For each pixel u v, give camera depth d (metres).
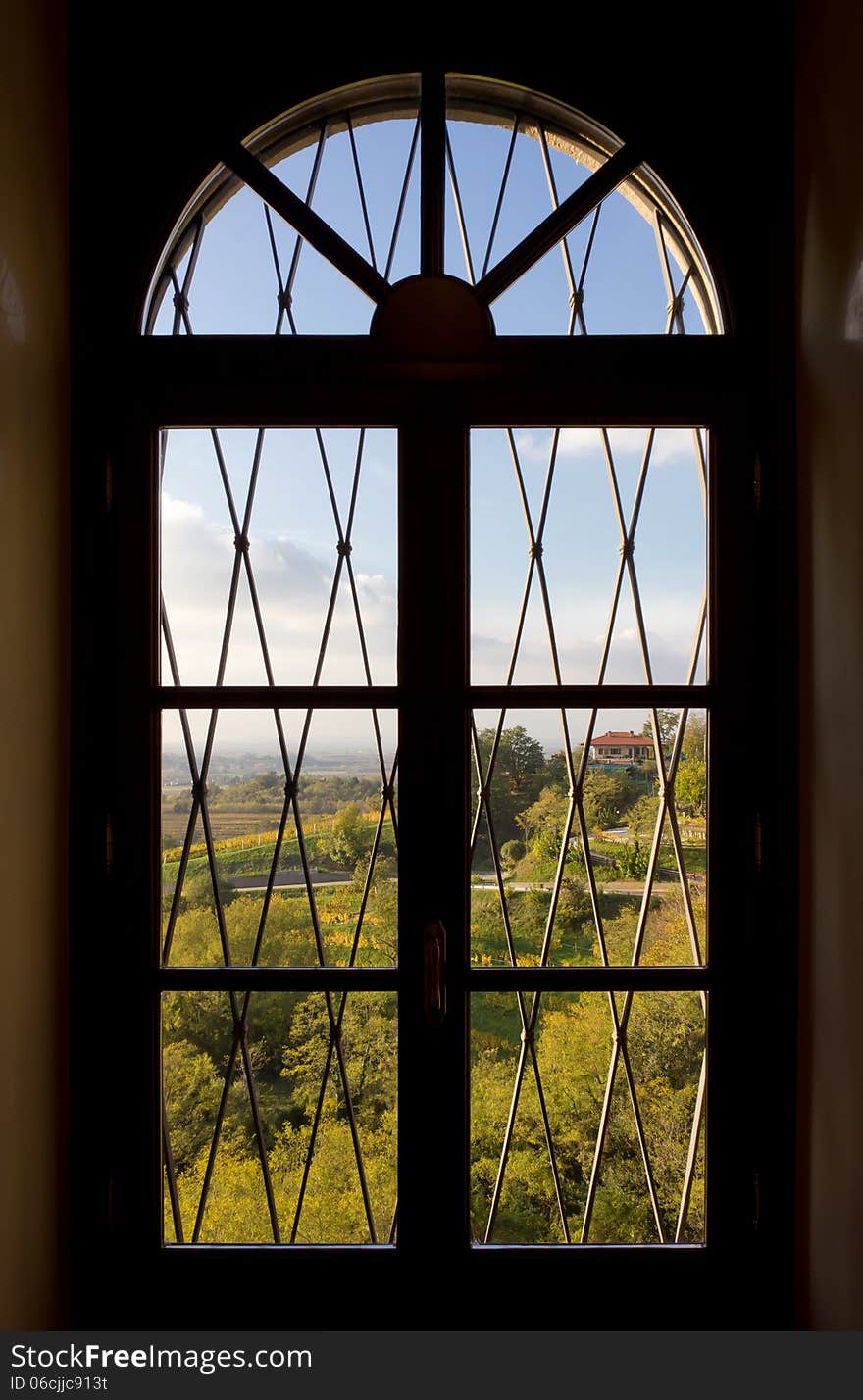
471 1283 1.62
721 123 1.67
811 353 1.57
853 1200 1.40
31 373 1.51
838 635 1.48
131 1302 1.62
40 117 1.54
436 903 1.64
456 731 1.65
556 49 1.68
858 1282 1.38
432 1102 1.63
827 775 1.51
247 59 1.69
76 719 1.63
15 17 1.44
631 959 1.69
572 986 1.64
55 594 1.59
